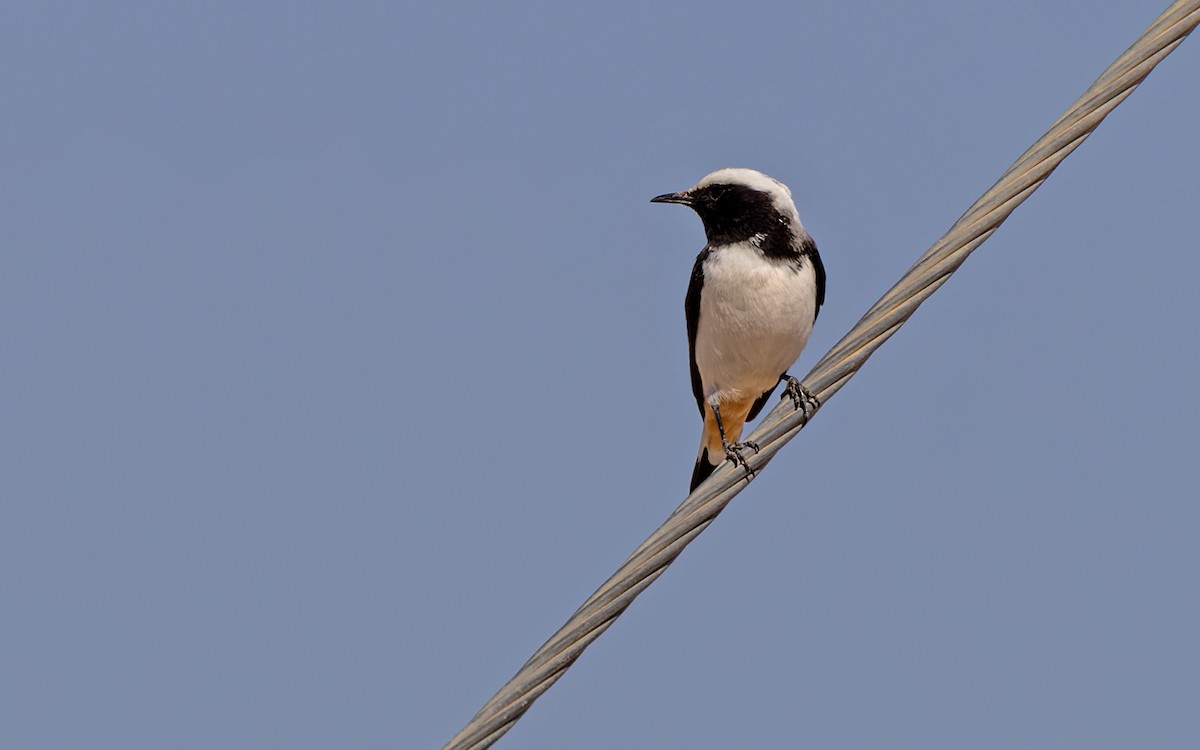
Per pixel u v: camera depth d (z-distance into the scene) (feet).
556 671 32.71
